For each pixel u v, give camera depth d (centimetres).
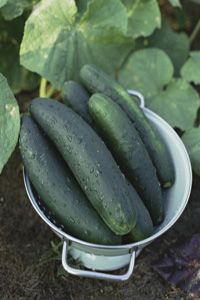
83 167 61
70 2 75
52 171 62
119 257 69
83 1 79
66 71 79
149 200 66
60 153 64
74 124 63
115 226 59
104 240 61
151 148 69
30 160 63
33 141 63
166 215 68
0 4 73
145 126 69
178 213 63
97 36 81
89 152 61
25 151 63
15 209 79
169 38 96
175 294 72
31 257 75
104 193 59
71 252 72
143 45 95
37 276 73
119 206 59
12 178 83
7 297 71
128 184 64
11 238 76
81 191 63
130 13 89
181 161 69
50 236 77
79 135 62
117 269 74
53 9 75
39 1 81
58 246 74
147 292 72
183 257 72
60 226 65
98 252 62
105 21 80
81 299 71
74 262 73
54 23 76
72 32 78
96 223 61
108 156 62
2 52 88
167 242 76
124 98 70
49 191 62
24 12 84
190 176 67
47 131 65
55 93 91
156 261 74
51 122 64
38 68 76
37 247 76
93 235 61
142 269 74
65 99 70
